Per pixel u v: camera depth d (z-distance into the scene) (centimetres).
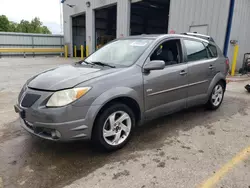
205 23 998
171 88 356
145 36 382
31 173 250
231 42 950
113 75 290
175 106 374
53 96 255
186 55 390
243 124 402
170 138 340
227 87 742
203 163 271
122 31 1491
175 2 1115
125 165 266
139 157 284
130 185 229
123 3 1448
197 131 368
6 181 235
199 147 312
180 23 1107
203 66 415
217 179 239
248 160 279
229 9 912
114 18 2456
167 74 347
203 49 435
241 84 797
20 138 338
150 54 336
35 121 261
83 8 1953
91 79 273
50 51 2361
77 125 257
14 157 283
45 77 295
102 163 271
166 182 234
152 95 329
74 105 253
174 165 266
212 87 445
